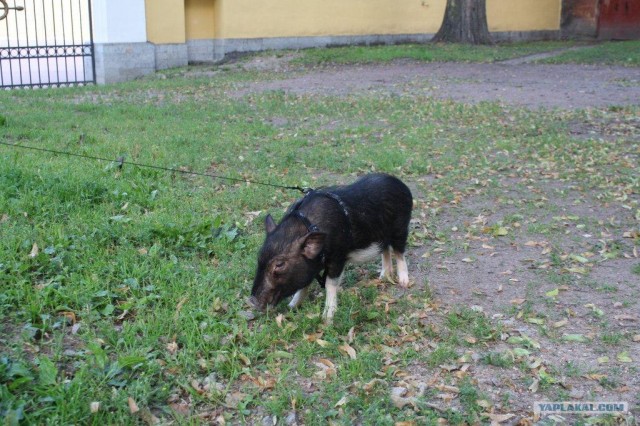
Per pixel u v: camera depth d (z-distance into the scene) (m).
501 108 7.18
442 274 3.39
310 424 2.38
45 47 9.38
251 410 2.45
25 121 5.96
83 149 4.91
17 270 3.03
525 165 5.04
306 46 11.98
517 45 13.23
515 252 3.64
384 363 2.68
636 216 4.06
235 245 3.47
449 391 2.54
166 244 3.45
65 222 3.62
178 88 8.54
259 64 10.59
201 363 2.60
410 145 5.54
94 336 2.69
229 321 2.89
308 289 3.14
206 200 4.05
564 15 15.23
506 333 2.89
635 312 3.06
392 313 2.99
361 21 12.43
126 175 4.34
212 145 5.31
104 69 9.94
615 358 2.75
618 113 6.97
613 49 12.28
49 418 2.29
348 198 2.96
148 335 2.71
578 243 3.73
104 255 3.26
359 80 9.17
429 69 10.09
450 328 2.92
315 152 5.19
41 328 2.73
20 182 3.96
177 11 10.65
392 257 3.54
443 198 4.30
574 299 3.17
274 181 4.48
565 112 6.99
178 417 2.36
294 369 2.64
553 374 2.65
